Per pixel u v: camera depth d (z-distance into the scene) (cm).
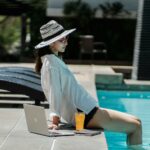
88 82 1227
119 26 2119
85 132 587
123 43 2119
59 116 595
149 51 1448
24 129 632
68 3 2053
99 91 1358
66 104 601
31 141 559
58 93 583
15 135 593
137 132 609
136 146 611
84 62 1975
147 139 734
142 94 1322
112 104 1145
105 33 2117
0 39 3256
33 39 2133
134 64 1520
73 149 525
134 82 1389
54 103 585
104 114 600
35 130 602
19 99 948
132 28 2112
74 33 2106
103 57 2083
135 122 605
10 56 2378
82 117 588
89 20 2095
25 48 2142
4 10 2195
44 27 596
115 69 1712
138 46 1458
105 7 2062
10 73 844
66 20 2114
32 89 785
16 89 784
